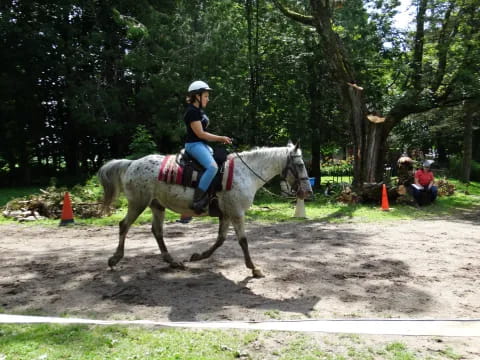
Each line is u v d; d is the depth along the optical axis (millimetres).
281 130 20375
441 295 5004
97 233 9367
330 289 5184
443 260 6730
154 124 18734
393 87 20078
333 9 17734
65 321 4012
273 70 19500
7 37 17953
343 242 8195
